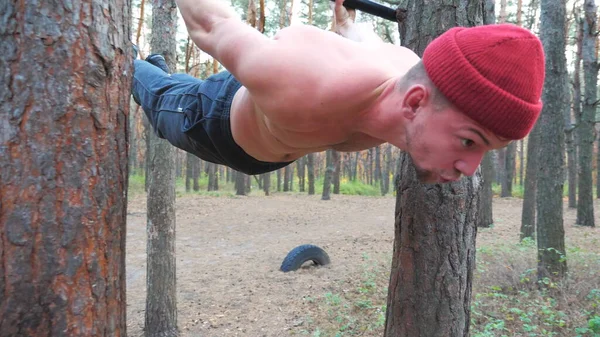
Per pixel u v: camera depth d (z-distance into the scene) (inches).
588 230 469.4
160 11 215.6
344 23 76.5
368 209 724.7
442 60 51.0
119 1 61.5
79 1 56.1
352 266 343.9
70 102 55.4
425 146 54.8
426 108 53.6
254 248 434.3
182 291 302.7
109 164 59.4
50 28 54.6
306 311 254.7
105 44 58.5
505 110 49.2
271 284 308.8
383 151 1295.5
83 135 56.4
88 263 56.7
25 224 53.6
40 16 54.3
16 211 53.6
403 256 112.2
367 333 216.2
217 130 78.7
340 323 231.6
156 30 216.5
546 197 267.0
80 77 56.1
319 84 57.5
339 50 61.0
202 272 348.5
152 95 90.3
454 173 56.1
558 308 223.8
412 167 108.8
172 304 236.1
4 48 54.2
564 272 260.2
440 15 108.3
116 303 60.8
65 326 55.0
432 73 51.7
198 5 65.2
